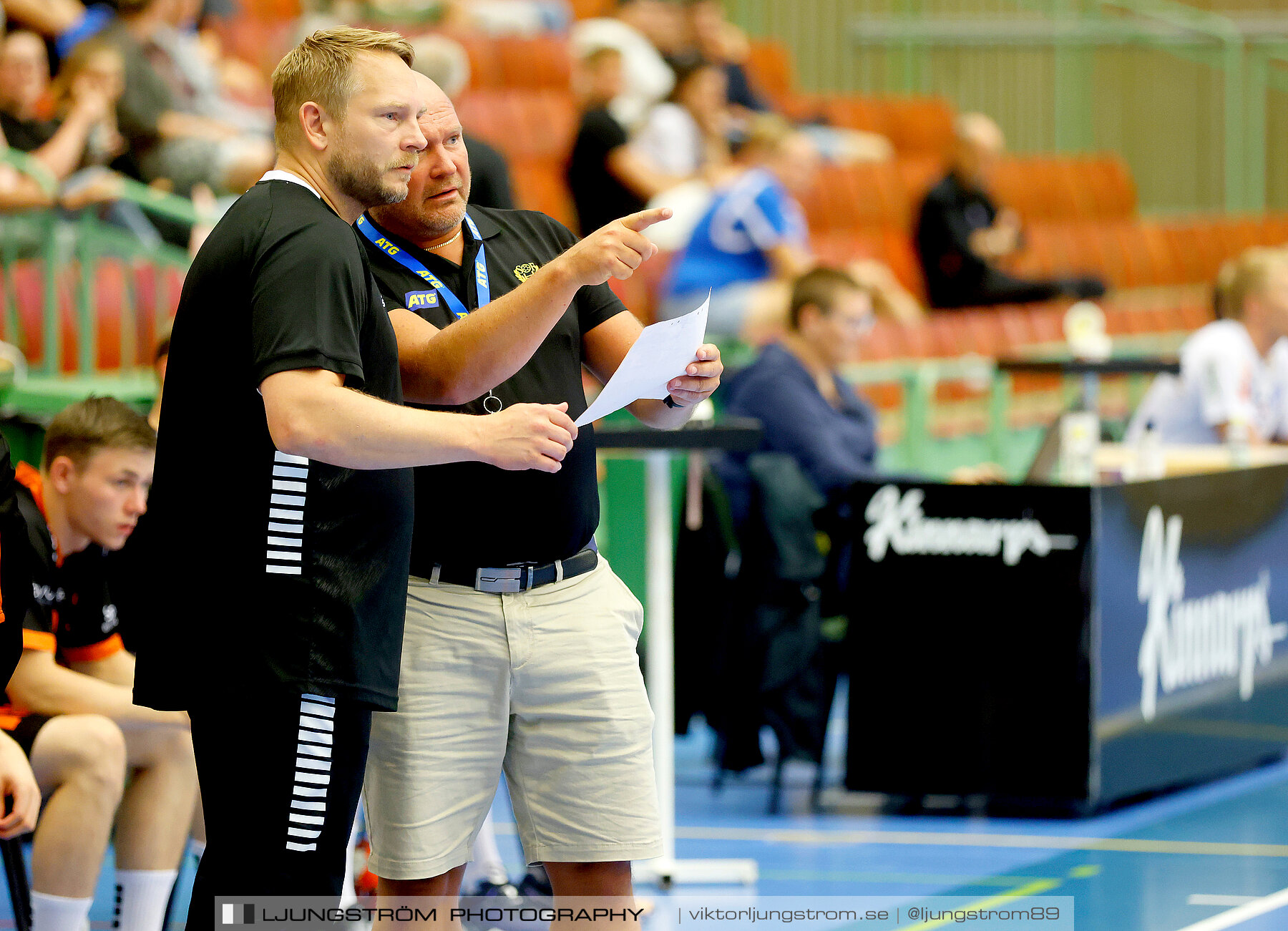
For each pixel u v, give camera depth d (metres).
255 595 7.52
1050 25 43.47
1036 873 14.46
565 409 7.64
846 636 17.06
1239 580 18.36
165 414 7.73
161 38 24.80
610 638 8.93
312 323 7.21
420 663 8.64
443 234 8.81
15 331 20.75
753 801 17.62
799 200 34.19
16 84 22.83
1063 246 38.56
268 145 24.84
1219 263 41.41
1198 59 44.22
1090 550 16.09
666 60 32.47
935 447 28.33
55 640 11.40
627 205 29.70
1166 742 17.06
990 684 16.44
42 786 10.53
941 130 41.34
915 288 35.62
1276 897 13.60
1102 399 31.81
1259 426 21.78
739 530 18.53
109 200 21.36
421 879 8.70
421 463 7.23
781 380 18.44
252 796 7.57
